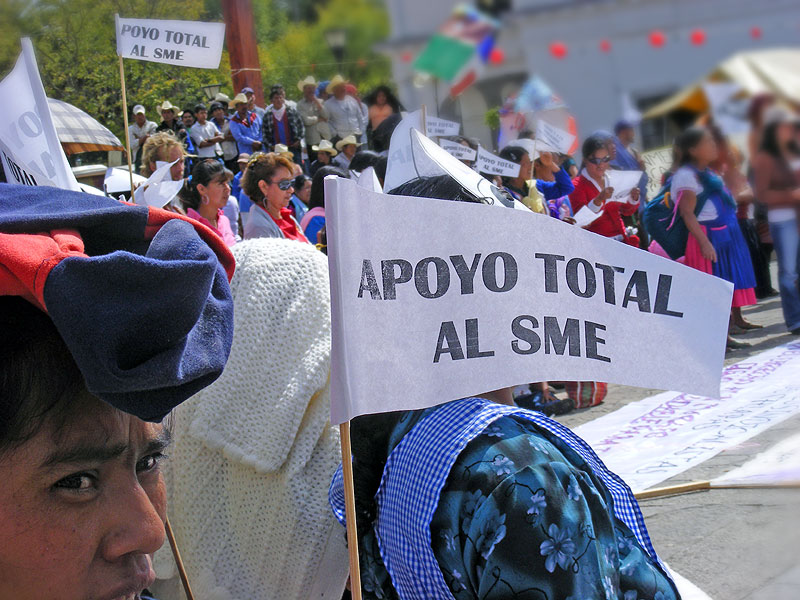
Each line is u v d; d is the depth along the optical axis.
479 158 7.73
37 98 2.95
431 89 6.40
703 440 3.66
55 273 1.02
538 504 1.59
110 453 1.19
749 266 8.67
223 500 2.38
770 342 7.95
